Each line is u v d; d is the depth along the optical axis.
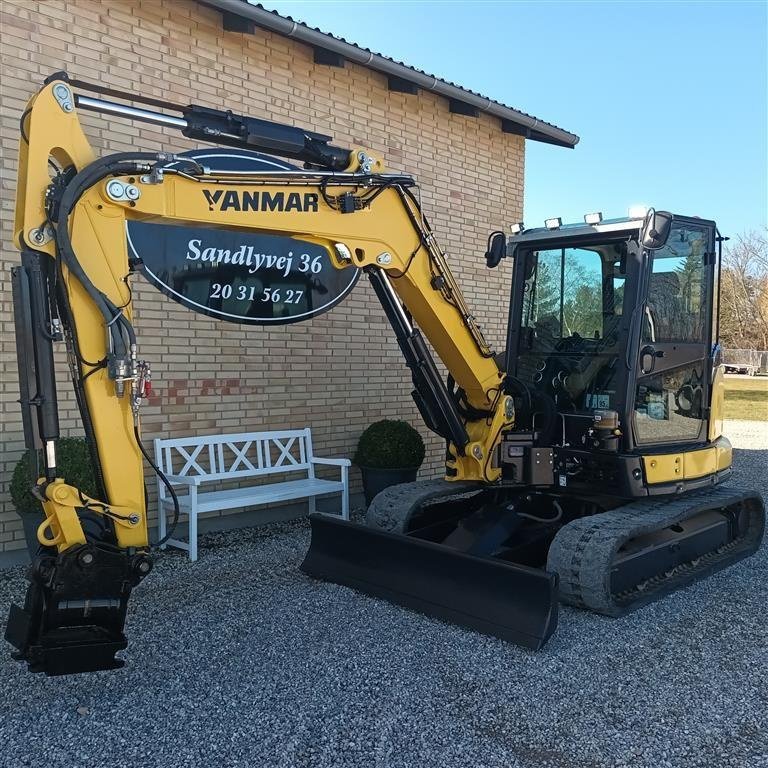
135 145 5.81
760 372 33.94
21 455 5.30
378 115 7.50
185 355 6.19
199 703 3.33
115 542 3.31
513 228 5.72
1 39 5.11
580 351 5.32
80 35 5.48
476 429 5.16
